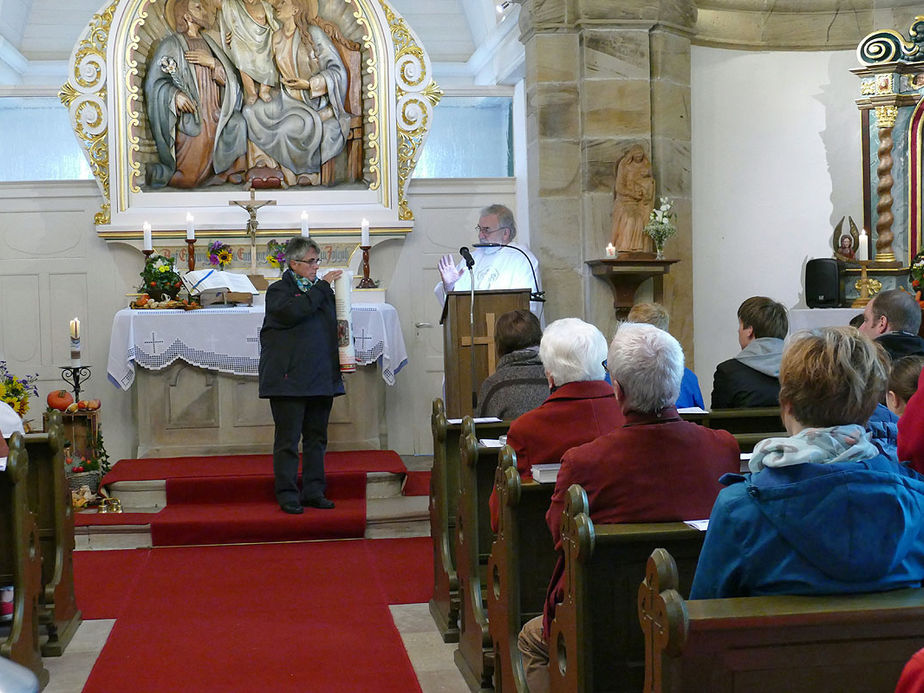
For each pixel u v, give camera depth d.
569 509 2.71
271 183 9.39
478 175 10.49
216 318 7.86
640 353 2.90
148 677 4.32
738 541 2.18
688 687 1.95
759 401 4.79
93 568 6.05
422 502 7.16
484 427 4.52
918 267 8.50
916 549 2.19
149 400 7.95
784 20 9.12
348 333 6.88
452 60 11.22
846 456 2.15
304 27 9.59
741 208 9.16
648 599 2.00
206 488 7.10
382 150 9.54
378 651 4.63
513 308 6.86
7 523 4.25
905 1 9.12
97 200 9.20
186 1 9.43
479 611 4.14
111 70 9.17
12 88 9.27
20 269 9.10
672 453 2.88
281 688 4.18
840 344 2.23
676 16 8.59
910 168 8.80
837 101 9.24
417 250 9.62
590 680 2.69
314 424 6.90
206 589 5.61
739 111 9.14
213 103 9.48
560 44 8.49
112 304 9.20
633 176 8.45
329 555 6.30
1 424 5.08
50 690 4.22
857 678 1.99
